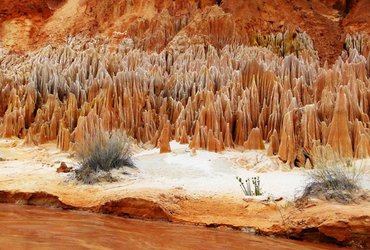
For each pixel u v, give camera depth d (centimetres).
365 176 971
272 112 1373
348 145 1150
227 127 1342
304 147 1196
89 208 915
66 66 1912
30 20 2641
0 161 1286
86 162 1106
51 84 1667
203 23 2062
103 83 1584
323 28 2197
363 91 1323
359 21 2197
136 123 1489
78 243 626
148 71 1694
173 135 1449
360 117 1258
